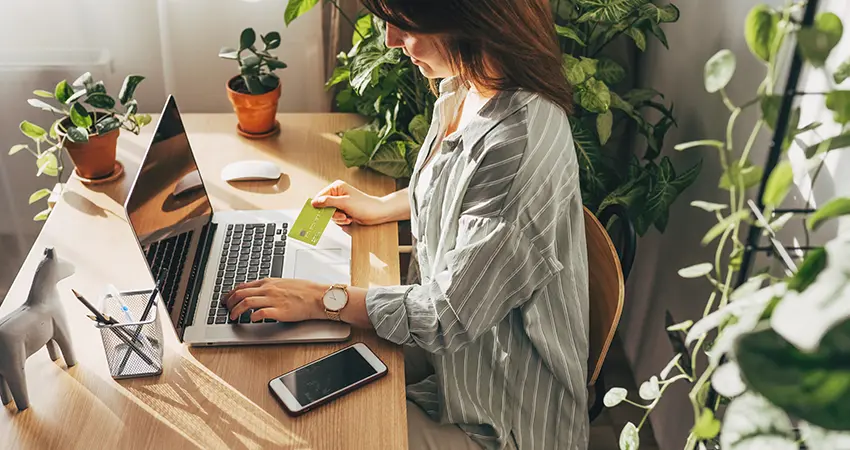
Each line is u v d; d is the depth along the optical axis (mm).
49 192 1667
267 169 1603
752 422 674
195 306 1270
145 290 1194
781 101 841
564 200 1221
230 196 1544
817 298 553
